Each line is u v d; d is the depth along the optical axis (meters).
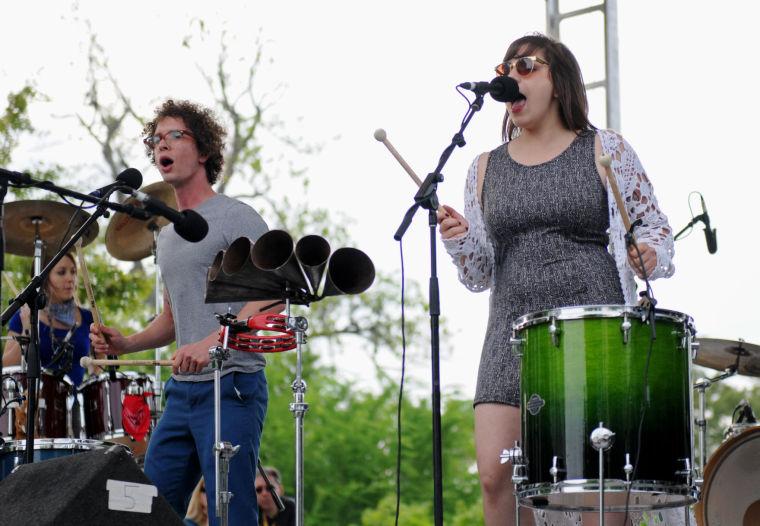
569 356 4.21
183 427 5.06
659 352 4.20
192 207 5.42
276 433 18.38
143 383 6.55
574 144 4.85
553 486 4.15
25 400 6.25
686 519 4.74
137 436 6.36
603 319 4.20
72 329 7.02
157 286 7.81
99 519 3.66
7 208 7.28
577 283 4.69
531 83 4.86
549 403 4.22
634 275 4.77
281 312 4.98
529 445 4.28
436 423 4.42
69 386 6.45
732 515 5.76
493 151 5.06
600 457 4.05
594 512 4.64
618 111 8.98
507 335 4.75
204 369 5.01
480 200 5.02
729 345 6.66
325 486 18.23
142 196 4.66
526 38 4.98
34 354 4.79
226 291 4.78
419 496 18.38
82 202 4.77
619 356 4.17
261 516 7.45
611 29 9.02
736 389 22.23
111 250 7.64
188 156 5.40
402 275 4.66
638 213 4.77
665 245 4.68
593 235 4.77
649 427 4.13
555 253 4.75
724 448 5.72
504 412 4.66
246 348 4.82
